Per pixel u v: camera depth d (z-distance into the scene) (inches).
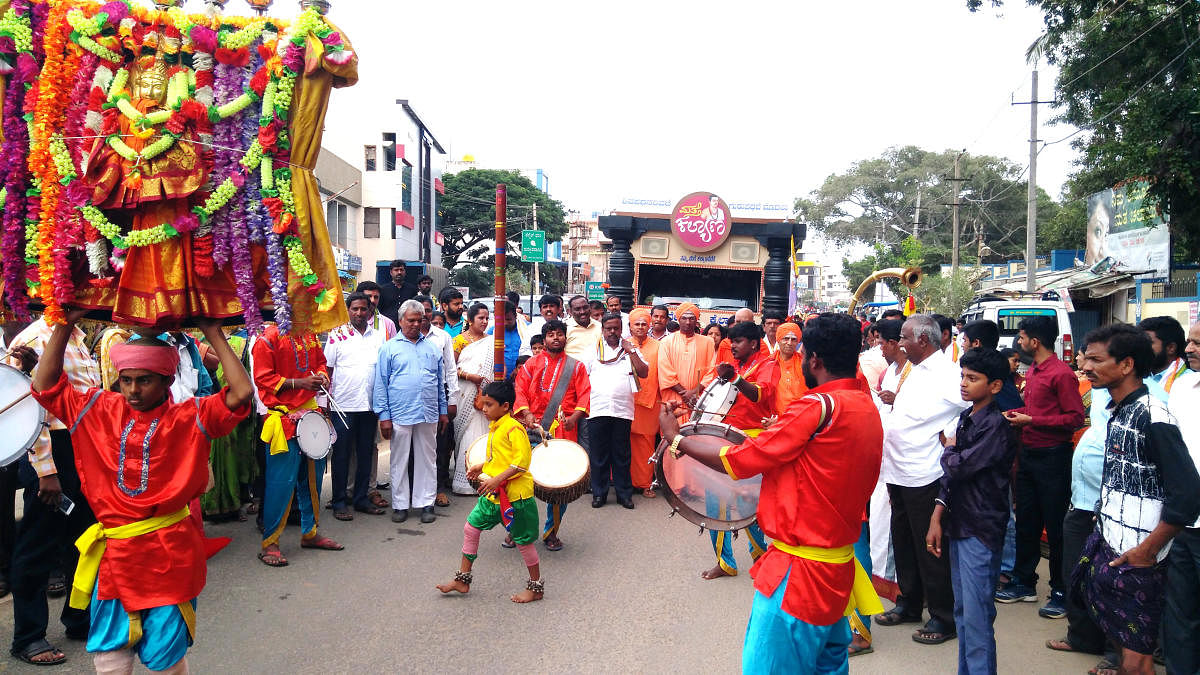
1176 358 188.2
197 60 128.9
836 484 122.9
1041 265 1391.5
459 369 347.3
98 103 126.3
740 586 233.3
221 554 255.0
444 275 1626.5
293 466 245.4
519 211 1968.5
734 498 179.2
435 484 307.3
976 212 2071.9
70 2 128.2
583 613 210.5
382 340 314.8
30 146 130.0
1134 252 861.2
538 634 195.9
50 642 185.5
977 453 160.4
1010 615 218.4
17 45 128.8
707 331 402.0
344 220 1374.3
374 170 1481.3
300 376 251.9
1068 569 190.1
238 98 130.2
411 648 186.2
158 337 139.3
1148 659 148.5
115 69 129.6
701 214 560.1
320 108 135.1
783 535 125.8
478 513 216.8
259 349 243.6
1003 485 161.2
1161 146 525.7
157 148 125.0
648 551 268.5
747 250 573.3
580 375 308.8
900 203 2260.1
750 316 322.7
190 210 129.9
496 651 185.5
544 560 257.0
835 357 128.6
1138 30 557.0
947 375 197.0
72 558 185.6
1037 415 217.6
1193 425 149.9
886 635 203.6
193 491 134.0
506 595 223.5
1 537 212.5
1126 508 148.4
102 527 132.7
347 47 133.1
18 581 172.9
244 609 208.5
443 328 405.1
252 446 293.3
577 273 2298.2
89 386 189.8
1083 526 187.5
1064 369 216.8
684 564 254.2
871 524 226.5
